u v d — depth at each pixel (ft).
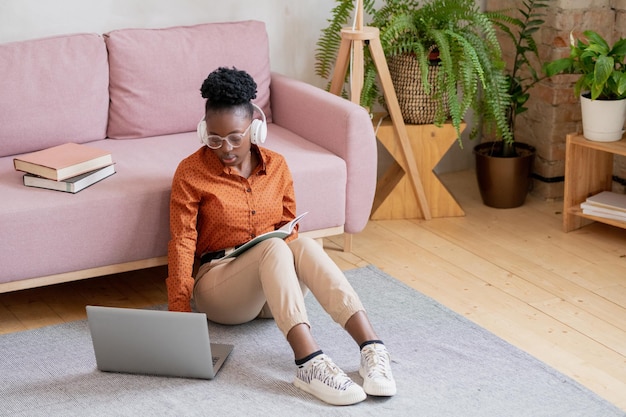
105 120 10.68
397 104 11.43
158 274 10.38
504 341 8.71
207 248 8.81
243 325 9.04
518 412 7.55
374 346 7.86
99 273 9.15
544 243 11.19
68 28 11.03
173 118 10.87
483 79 11.14
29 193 8.93
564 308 9.50
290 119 11.03
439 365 8.28
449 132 11.79
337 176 9.96
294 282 7.86
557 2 11.94
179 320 7.74
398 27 11.17
